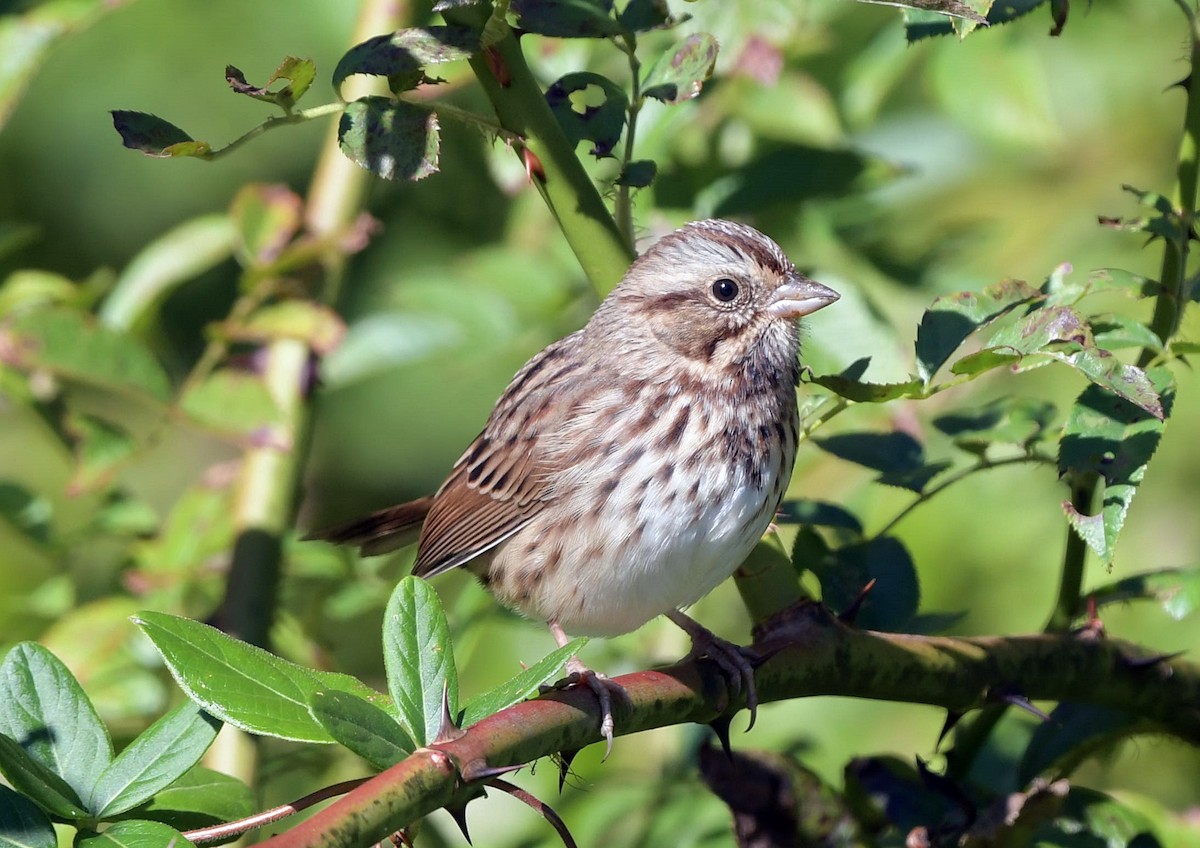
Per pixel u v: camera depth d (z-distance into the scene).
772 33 9.05
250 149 14.44
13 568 12.13
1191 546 11.70
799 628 6.80
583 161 9.40
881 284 10.32
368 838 4.60
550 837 9.30
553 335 10.96
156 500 15.20
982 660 7.02
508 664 10.54
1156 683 7.35
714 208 9.79
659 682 6.29
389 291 10.92
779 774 7.35
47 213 14.56
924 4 6.13
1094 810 7.30
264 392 9.29
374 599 10.49
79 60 13.99
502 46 7.14
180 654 5.14
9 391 10.18
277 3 13.85
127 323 11.09
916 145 12.82
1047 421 7.87
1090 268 12.31
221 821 5.64
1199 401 11.77
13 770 4.91
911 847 6.78
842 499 10.55
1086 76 12.73
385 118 6.10
